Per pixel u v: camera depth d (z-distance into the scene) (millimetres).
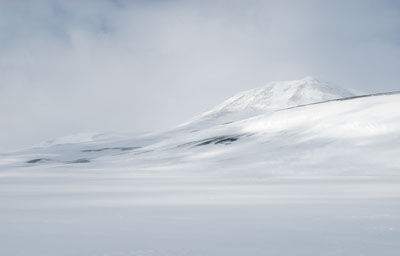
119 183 40781
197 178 51281
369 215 15727
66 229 13203
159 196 25172
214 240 11180
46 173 76312
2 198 24812
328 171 64750
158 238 11523
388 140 78812
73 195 26766
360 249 9961
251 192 27484
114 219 15336
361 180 43281
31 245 10812
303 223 13883
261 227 13180
